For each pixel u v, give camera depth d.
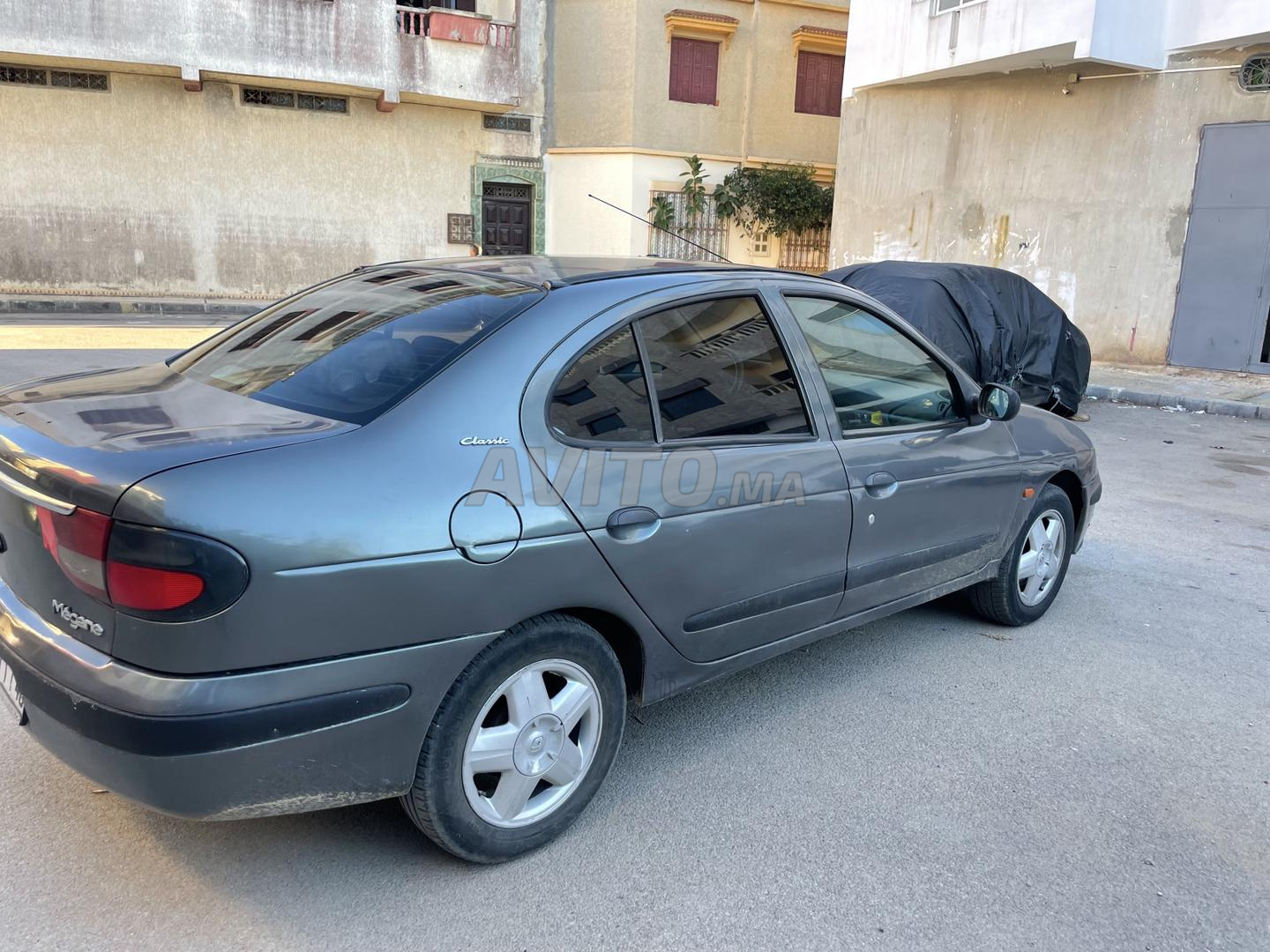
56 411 2.53
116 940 2.29
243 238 19.48
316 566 2.12
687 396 2.92
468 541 2.33
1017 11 13.17
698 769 3.19
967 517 3.90
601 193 21.28
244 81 18.52
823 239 23.06
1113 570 5.48
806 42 21.72
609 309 2.79
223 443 2.21
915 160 16.23
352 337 2.83
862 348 3.54
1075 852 2.82
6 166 17.64
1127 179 13.59
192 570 2.00
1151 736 3.54
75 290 18.52
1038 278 14.74
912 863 2.73
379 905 2.46
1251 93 12.29
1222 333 12.98
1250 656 4.32
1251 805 3.12
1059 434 4.52
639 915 2.47
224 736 2.06
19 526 2.29
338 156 19.83
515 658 2.49
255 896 2.47
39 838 2.65
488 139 20.91
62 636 2.20
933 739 3.46
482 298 2.85
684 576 2.85
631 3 20.27
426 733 2.37
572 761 2.71
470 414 2.45
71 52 16.73
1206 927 2.52
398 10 18.97
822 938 2.41
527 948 2.34
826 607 3.41
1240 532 6.35
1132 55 12.66
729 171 21.98
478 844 2.54
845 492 3.30
